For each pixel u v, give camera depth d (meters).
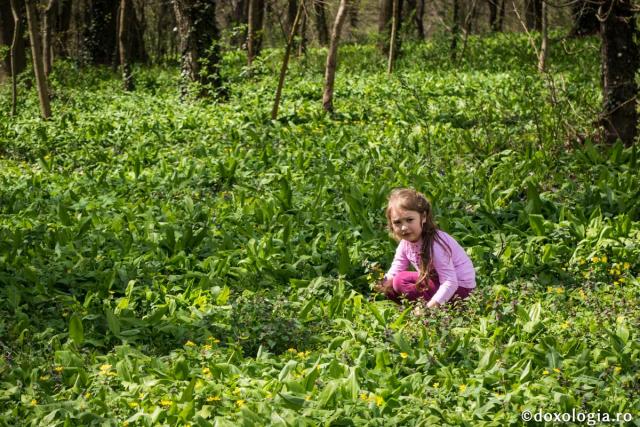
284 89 15.43
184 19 14.34
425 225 5.36
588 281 5.72
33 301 5.67
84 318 5.29
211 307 5.53
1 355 4.80
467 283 5.41
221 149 10.41
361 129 11.51
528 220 7.15
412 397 4.13
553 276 6.14
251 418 3.93
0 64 18.09
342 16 12.37
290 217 7.32
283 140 10.64
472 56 21.38
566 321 5.12
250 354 5.03
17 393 4.38
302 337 5.05
